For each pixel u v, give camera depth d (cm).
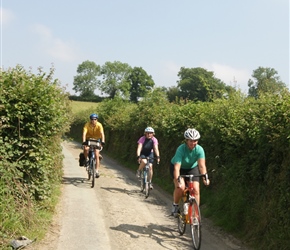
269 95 873
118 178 1412
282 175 648
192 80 4466
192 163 696
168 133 1397
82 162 1271
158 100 1912
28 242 568
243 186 797
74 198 967
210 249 656
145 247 639
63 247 603
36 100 689
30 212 638
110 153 2552
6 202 596
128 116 2217
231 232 748
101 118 3128
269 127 709
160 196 1126
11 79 692
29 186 697
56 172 979
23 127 685
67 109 1135
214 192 970
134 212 880
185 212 668
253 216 711
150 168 1089
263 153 728
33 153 689
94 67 9706
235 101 1033
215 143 982
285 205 618
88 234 682
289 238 584
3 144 664
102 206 909
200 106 1270
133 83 9081
